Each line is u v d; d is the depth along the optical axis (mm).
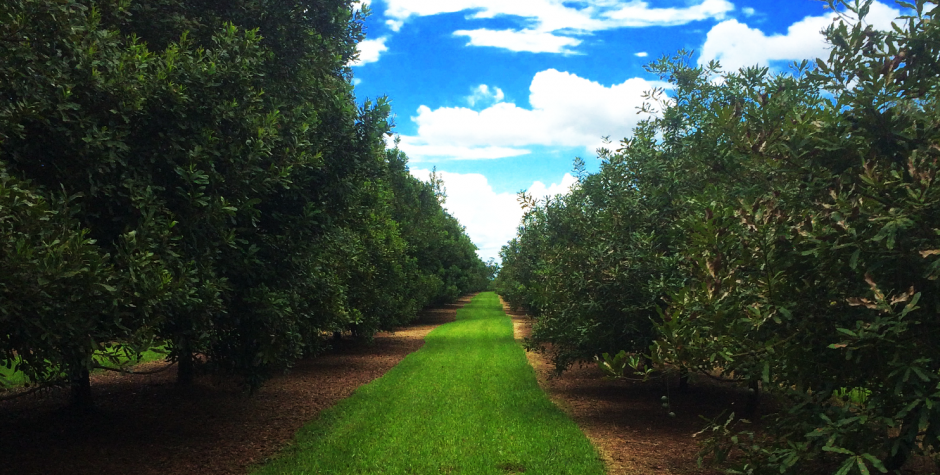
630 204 9188
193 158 5824
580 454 6789
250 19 7910
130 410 8875
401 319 21891
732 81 7914
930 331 3209
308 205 7824
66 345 4484
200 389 10734
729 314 3746
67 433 7418
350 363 15234
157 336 6414
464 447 7125
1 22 4461
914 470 5242
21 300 3900
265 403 9859
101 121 5449
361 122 9180
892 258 3160
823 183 3785
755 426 8031
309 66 8758
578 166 14125
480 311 41156
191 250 5922
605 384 12133
